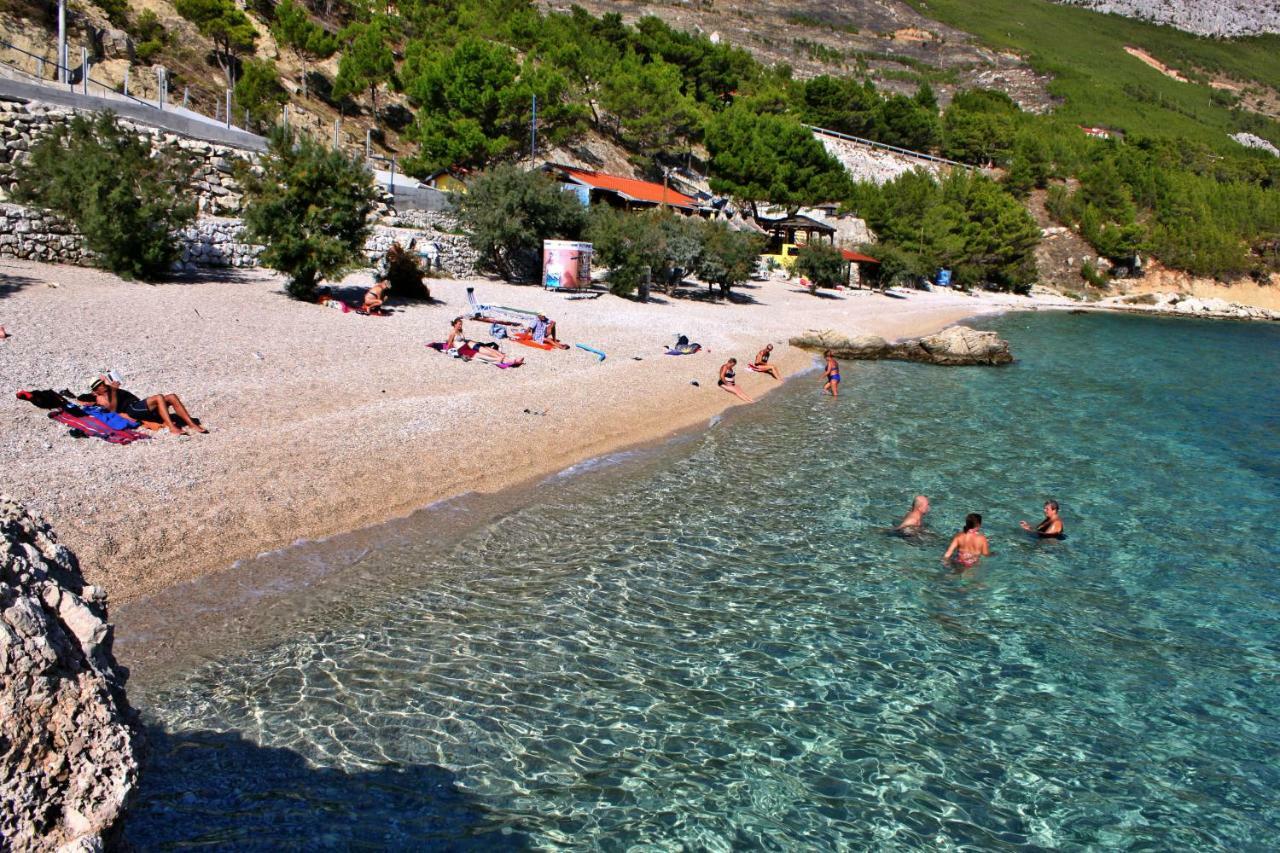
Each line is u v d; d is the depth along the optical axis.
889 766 7.16
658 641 9.04
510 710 7.53
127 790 3.25
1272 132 172.75
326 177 23.09
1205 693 8.74
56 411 11.99
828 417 20.91
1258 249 93.94
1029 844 6.34
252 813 5.93
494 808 6.25
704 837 6.13
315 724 7.04
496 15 84.81
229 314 19.88
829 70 166.00
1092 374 32.50
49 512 9.23
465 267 33.62
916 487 15.31
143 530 9.55
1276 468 18.45
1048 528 13.13
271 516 10.70
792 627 9.59
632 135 75.44
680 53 93.88
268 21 60.28
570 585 10.25
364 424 14.34
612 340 25.94
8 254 20.25
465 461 13.98
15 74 26.61
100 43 40.78
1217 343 50.69
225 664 7.79
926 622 9.95
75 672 3.29
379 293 23.61
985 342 33.28
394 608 9.24
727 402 21.44
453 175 49.09
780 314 39.97
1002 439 19.73
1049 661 9.22
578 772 6.76
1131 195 96.44
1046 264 88.06
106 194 20.70
